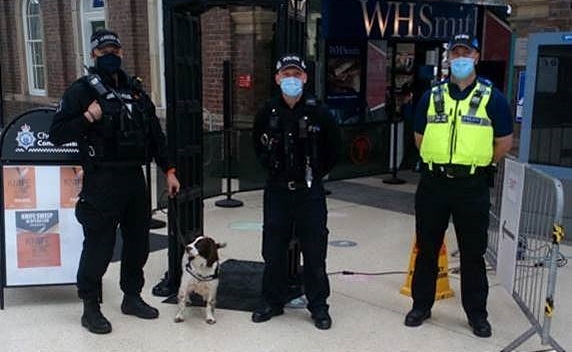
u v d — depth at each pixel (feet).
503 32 32.91
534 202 14.73
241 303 15.29
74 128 12.87
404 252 19.67
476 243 13.38
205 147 25.75
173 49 14.90
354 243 20.58
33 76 47.73
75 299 15.71
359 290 16.33
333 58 30.48
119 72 13.43
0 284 14.92
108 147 13.20
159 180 23.02
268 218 14.14
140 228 14.25
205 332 13.75
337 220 23.57
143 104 13.65
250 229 22.31
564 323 14.24
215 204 26.17
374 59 32.04
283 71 13.07
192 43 15.78
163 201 23.15
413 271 14.84
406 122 33.73
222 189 27.58
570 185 20.18
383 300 15.65
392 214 24.61
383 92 32.76
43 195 14.94
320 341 13.34
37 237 15.03
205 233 21.70
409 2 30.50
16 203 14.83
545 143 20.54
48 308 15.10
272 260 14.23
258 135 13.99
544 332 12.23
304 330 13.89
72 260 15.30
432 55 33.81
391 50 32.63
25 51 47.24
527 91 20.68
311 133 13.46
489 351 12.89
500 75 32.68
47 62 43.98
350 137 31.17
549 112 20.29
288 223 14.08
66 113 12.95
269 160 13.70
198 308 15.10
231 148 27.27
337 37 28.58
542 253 15.01
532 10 21.43
